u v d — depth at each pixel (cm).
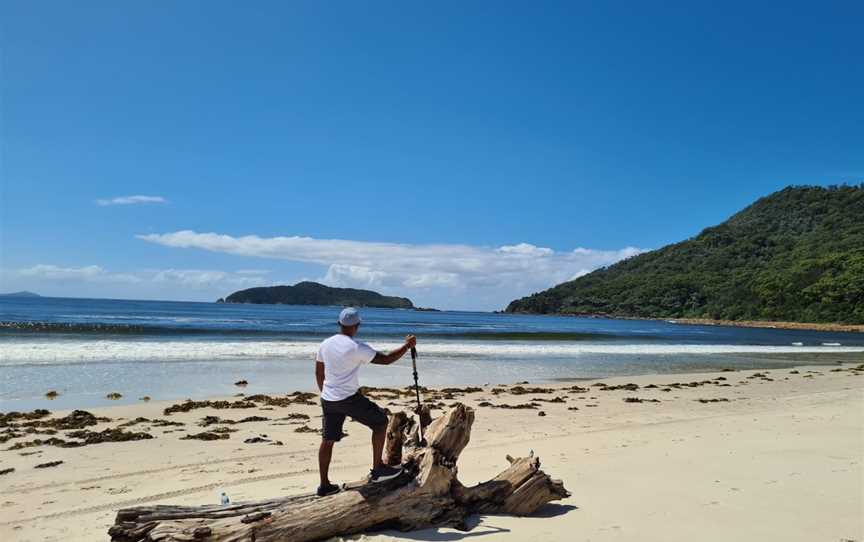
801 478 734
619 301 18362
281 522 483
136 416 1284
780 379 2239
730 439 1022
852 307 11112
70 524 597
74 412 1260
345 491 530
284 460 906
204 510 493
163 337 3108
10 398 1466
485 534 528
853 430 1108
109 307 9788
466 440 591
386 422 560
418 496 537
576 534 531
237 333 3678
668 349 3759
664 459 859
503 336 4481
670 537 526
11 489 737
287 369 2122
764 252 18425
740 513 595
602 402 1559
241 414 1328
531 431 1136
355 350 541
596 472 779
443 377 2103
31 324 3556
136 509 481
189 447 994
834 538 526
